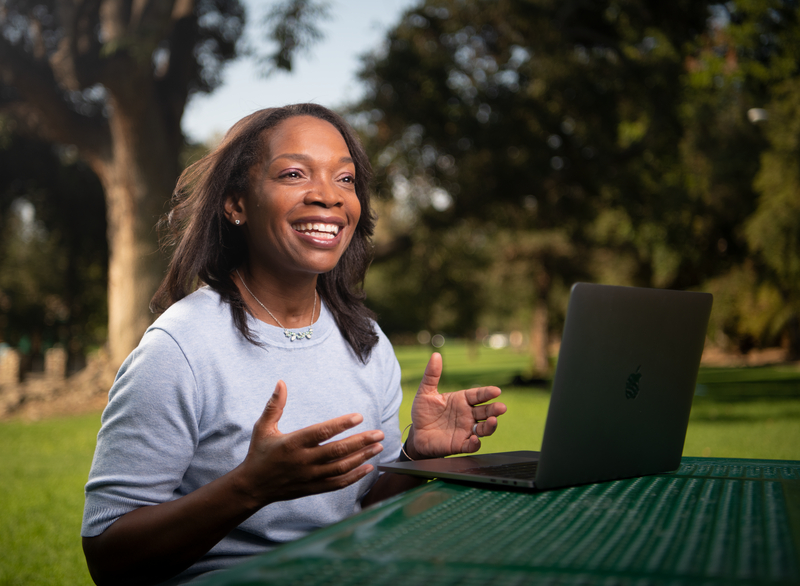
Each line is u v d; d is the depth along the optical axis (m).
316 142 1.62
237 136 1.65
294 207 1.57
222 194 1.64
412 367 33.53
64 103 13.62
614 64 14.25
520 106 14.52
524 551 0.83
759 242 17.02
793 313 23.17
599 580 0.73
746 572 0.76
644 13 13.41
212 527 1.25
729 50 13.68
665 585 0.72
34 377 20.05
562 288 26.27
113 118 13.32
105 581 1.40
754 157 18.95
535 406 13.86
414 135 14.95
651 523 0.97
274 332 1.58
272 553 0.81
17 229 28.00
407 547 0.84
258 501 1.22
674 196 17.17
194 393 1.45
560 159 15.25
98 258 21.08
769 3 12.53
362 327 1.78
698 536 0.90
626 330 1.30
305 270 1.59
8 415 13.12
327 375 1.62
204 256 1.64
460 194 15.44
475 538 0.88
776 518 1.01
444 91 14.32
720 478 1.38
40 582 3.80
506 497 1.15
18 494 6.21
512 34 14.45
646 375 1.37
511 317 32.72
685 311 1.43
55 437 10.26
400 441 1.83
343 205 1.62
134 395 1.41
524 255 24.42
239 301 1.57
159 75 14.09
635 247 23.16
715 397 15.09
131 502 1.38
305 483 1.20
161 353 1.43
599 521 0.98
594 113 14.58
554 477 1.21
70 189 18.89
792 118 16.06
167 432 1.42
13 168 18.00
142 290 14.00
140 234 13.83
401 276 21.53
